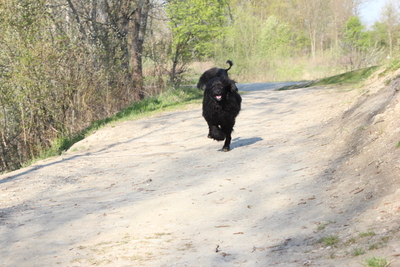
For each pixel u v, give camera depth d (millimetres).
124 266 3883
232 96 8570
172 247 4312
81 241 4746
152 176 8086
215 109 8555
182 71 23625
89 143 13250
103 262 4023
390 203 4180
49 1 18016
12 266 4105
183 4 23156
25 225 5574
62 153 12336
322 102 13461
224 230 4695
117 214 5770
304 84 21438
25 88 14812
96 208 6227
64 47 15633
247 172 7238
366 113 8008
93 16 19984
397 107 7008
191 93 20828
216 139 8969
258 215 5059
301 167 6789
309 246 3783
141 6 20828
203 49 24969
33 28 15312
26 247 4645
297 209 4961
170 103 18422
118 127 14422
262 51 46375
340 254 3412
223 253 3977
